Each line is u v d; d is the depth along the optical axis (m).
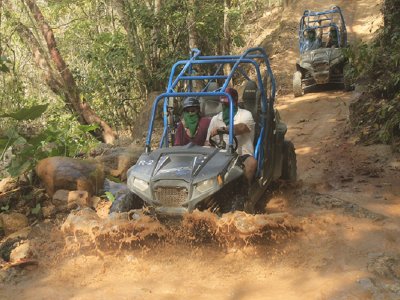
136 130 14.21
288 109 13.65
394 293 4.21
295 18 25.69
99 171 7.03
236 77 20.59
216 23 16.69
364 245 5.17
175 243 5.33
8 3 13.88
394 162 8.17
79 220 5.42
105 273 4.88
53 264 5.11
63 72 14.06
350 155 8.87
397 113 8.79
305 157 9.27
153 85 15.82
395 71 9.78
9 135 7.10
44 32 14.09
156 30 15.52
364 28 23.27
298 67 15.06
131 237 5.21
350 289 4.29
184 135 5.88
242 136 5.80
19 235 5.91
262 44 24.23
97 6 17.22
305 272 4.72
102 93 16.78
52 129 7.90
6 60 8.54
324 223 5.77
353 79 12.11
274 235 5.30
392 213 6.15
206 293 4.43
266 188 6.95
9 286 4.72
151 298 4.34
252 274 4.75
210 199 5.29
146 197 5.14
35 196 6.86
